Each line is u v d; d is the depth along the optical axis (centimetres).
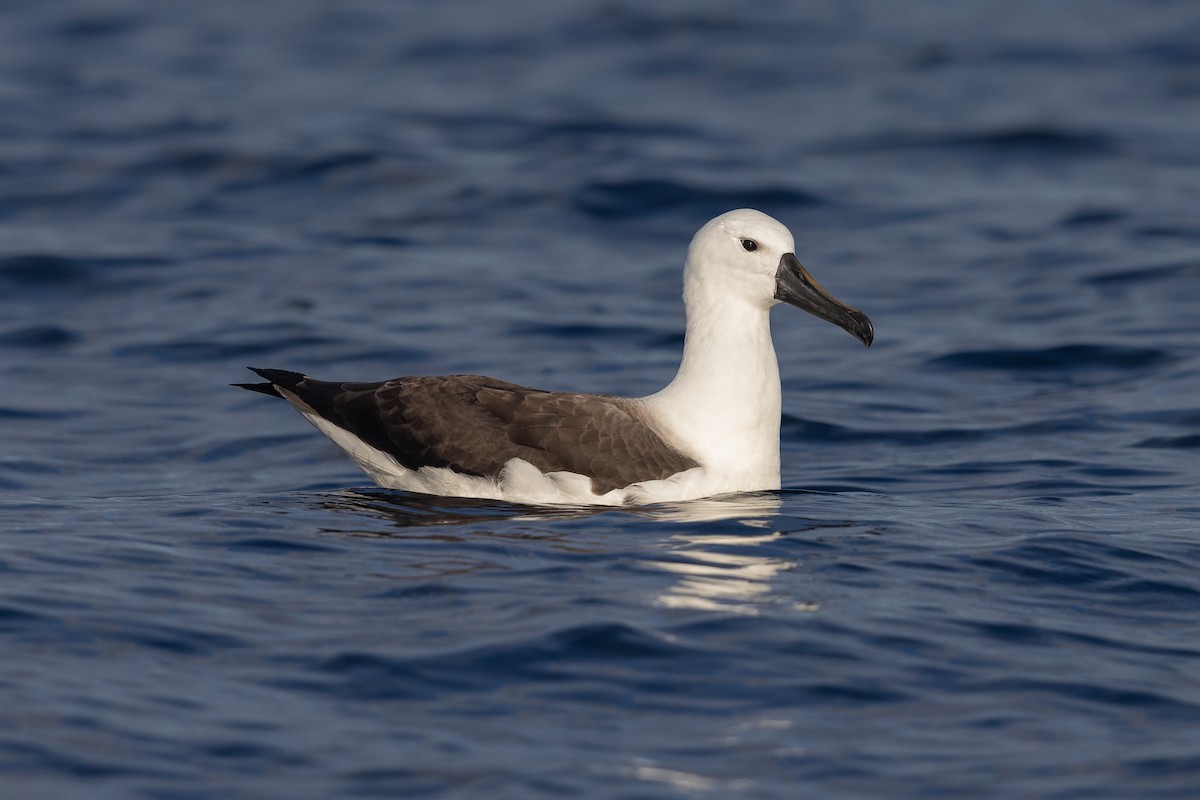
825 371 1962
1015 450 1608
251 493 1426
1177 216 2661
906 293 2314
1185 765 816
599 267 2461
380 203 2788
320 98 3594
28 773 771
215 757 801
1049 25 4447
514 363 1961
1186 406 1734
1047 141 3228
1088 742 846
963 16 4603
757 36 4334
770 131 3353
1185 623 1043
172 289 2277
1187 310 2139
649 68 3984
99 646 941
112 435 1684
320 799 764
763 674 926
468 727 848
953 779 802
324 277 2348
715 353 1395
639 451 1341
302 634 970
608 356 2002
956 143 3241
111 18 4547
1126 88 3722
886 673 934
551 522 1259
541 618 995
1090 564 1152
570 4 4759
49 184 2817
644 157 3042
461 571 1106
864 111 3541
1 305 2197
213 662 925
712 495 1363
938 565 1148
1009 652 974
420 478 1380
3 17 4519
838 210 2780
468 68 3984
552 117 3409
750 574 1115
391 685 897
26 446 1625
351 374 1920
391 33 4416
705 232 1402
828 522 1275
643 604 1033
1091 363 1950
